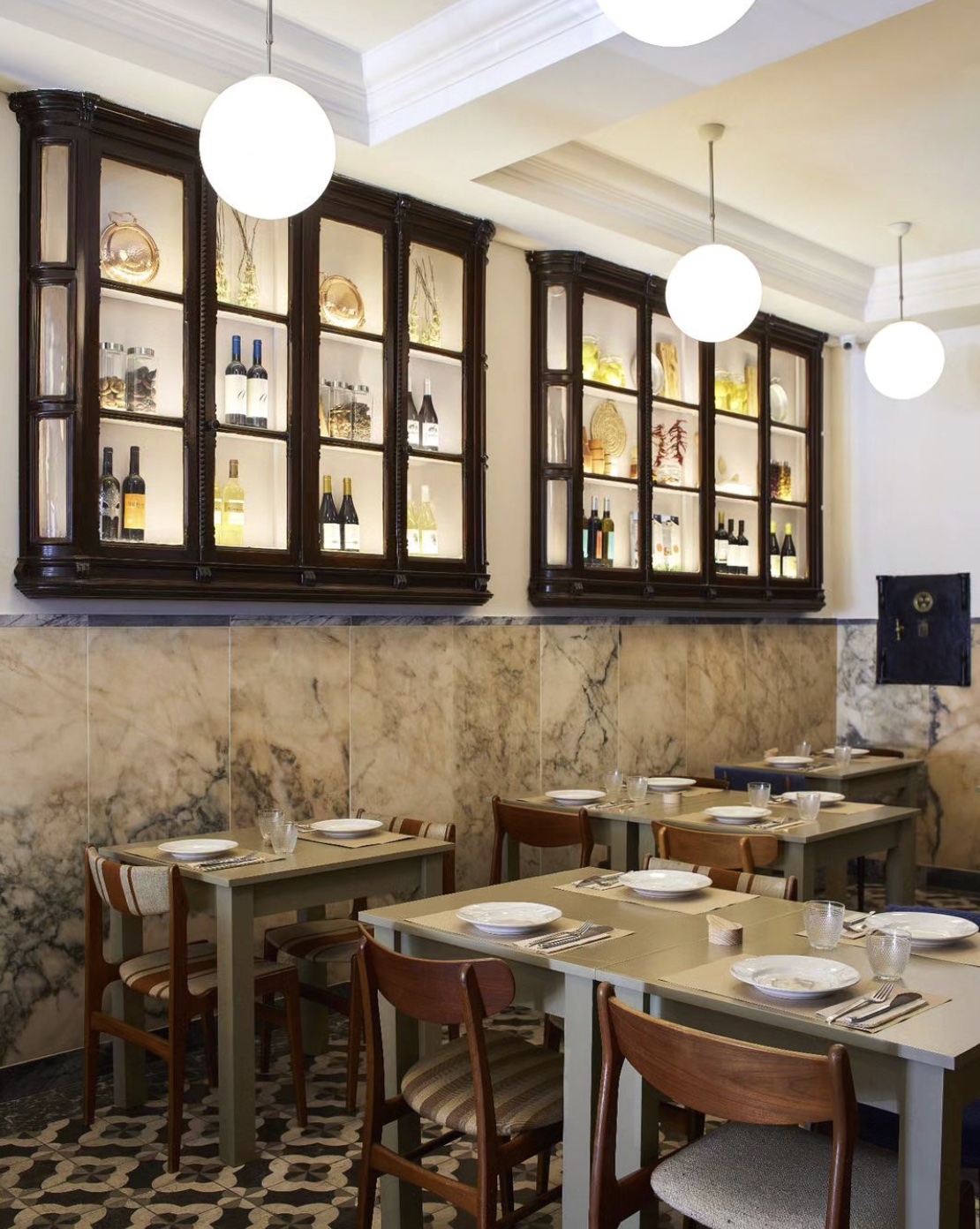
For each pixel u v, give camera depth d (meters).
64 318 3.71
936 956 2.48
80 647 3.88
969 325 6.70
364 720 4.71
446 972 2.31
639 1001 2.26
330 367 4.48
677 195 5.26
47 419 3.72
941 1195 1.87
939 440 6.85
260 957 4.02
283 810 4.43
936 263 6.33
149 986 3.29
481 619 5.19
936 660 6.86
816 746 7.11
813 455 6.88
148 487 3.95
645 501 5.68
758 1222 1.96
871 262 6.41
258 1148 3.27
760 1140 2.25
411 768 4.89
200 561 3.96
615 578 5.55
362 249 4.59
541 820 4.38
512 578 5.34
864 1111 2.52
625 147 4.79
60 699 3.82
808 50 3.83
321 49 3.94
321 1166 3.16
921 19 3.71
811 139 4.69
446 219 4.77
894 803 6.75
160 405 3.98
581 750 5.66
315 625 4.55
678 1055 1.94
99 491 3.74
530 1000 2.52
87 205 3.70
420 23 3.84
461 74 3.83
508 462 5.32
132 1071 3.58
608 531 5.62
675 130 4.61
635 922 2.74
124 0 3.46
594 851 5.43
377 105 4.12
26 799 3.74
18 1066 3.71
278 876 3.29
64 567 3.67
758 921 2.75
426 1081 2.56
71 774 3.84
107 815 3.93
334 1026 4.34
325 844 3.72
